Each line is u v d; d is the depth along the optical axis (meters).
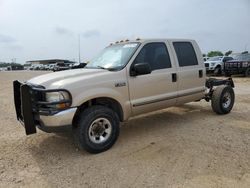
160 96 5.55
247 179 3.57
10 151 4.82
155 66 5.53
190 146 4.80
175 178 3.66
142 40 5.48
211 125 6.07
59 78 4.52
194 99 6.49
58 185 3.61
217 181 3.54
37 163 4.31
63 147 4.96
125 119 5.09
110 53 5.74
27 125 4.35
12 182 3.72
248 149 4.58
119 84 4.86
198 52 6.55
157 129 5.91
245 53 20.62
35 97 4.38
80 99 4.36
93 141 4.55
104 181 3.66
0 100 10.53
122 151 4.69
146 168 4.00
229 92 7.11
